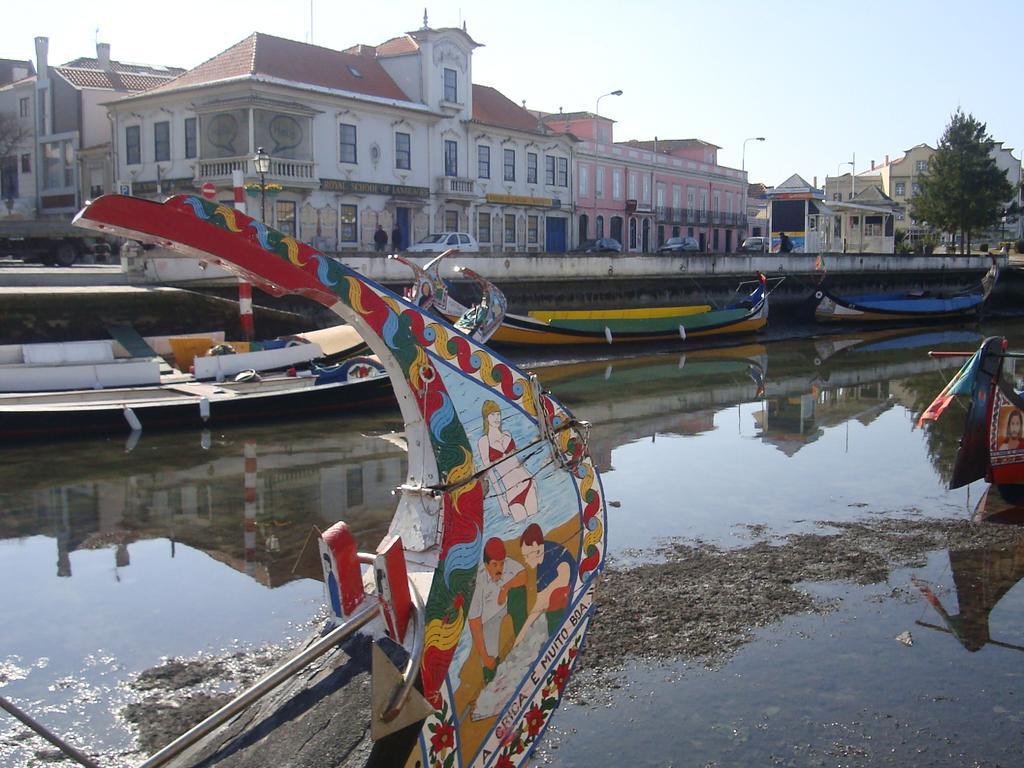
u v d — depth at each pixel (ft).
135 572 31.68
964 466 38.09
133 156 128.36
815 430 55.77
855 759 19.72
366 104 126.72
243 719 12.67
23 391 58.03
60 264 107.24
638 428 56.29
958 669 23.86
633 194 189.78
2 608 28.40
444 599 14.34
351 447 51.47
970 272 168.76
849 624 26.58
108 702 22.47
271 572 31.71
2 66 172.86
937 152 211.82
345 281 14.03
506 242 155.84
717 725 20.99
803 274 138.21
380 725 12.10
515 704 16.17
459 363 15.52
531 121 164.76
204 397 56.08
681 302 123.13
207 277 82.43
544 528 16.69
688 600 28.22
